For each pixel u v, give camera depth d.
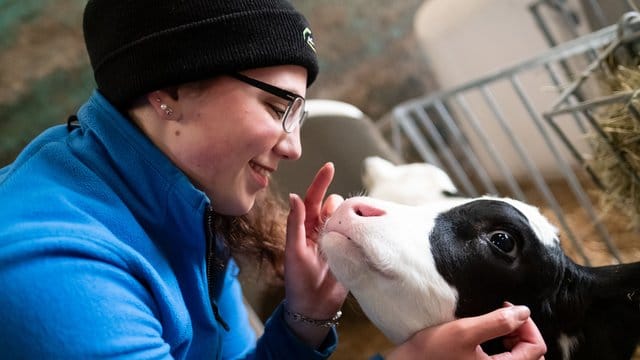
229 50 0.84
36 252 0.73
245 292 1.83
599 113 1.44
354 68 3.28
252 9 0.86
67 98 2.50
